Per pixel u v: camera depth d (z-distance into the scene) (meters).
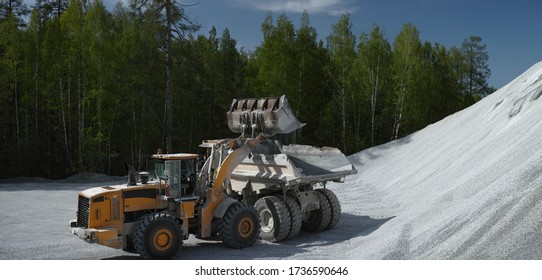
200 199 9.00
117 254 8.55
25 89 26.58
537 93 14.07
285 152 10.61
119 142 27.70
